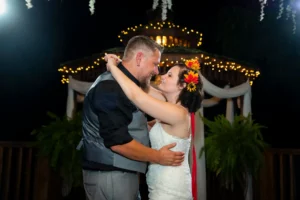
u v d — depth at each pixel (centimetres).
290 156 572
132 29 629
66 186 571
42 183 569
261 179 574
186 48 570
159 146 261
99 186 241
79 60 611
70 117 611
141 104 240
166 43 614
